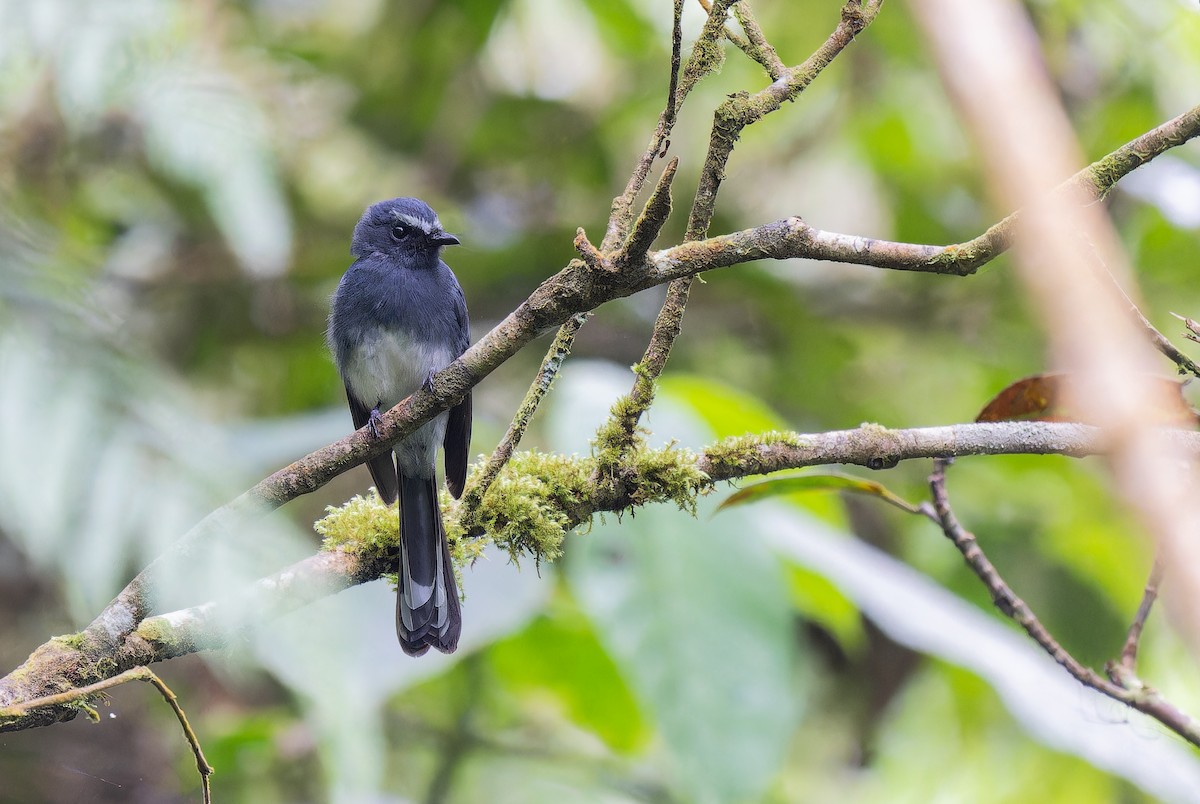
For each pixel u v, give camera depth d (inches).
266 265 405.4
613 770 419.2
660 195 191.0
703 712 301.0
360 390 382.6
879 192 576.4
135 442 199.3
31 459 189.2
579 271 209.9
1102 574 477.4
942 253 203.0
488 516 257.4
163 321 494.6
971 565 260.5
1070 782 444.5
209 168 357.4
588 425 328.8
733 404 366.3
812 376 547.5
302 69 509.0
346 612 276.2
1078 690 337.7
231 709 424.2
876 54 542.3
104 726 399.5
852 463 253.1
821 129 559.5
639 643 305.9
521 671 415.2
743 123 211.3
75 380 201.0
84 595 183.0
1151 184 430.0
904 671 514.9
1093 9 494.9
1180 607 95.0
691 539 318.0
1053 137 95.4
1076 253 97.7
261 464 365.7
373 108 541.3
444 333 382.3
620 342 537.0
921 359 553.3
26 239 233.6
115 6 322.0
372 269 379.6
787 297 531.8
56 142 365.1
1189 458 221.3
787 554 346.9
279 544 208.5
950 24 95.3
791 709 303.9
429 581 255.9
